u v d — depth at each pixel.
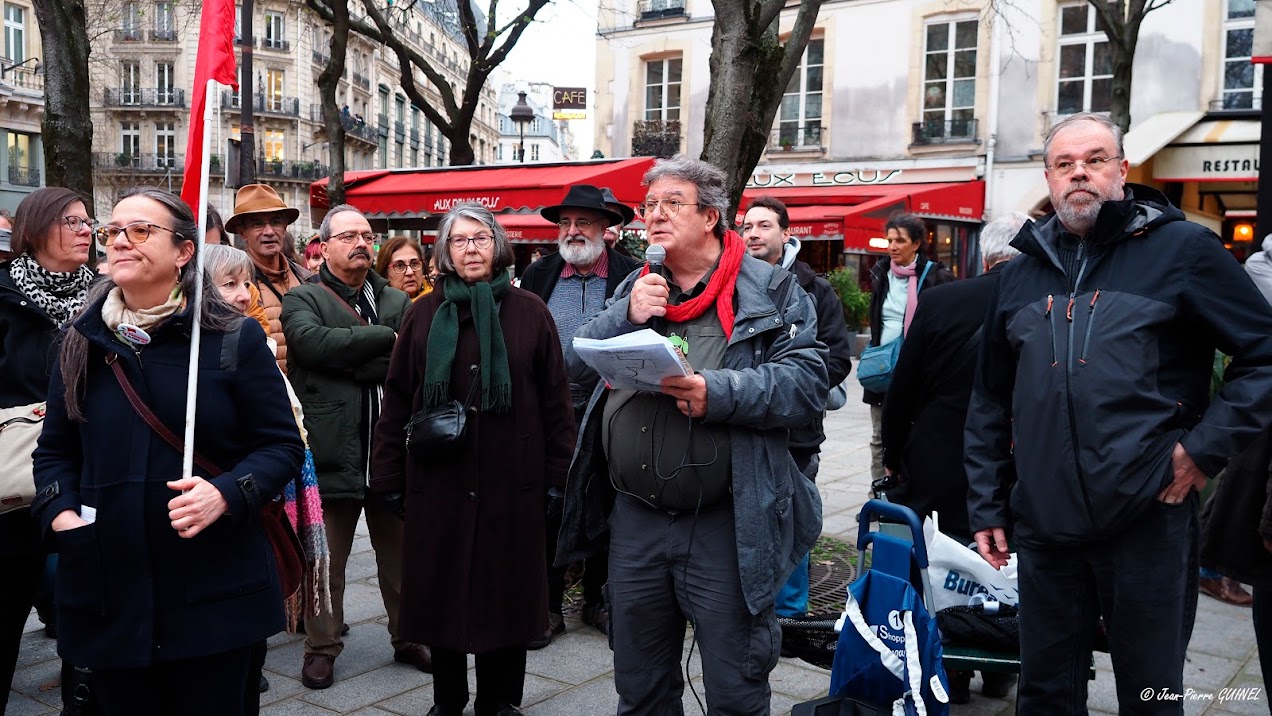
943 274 6.25
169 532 2.34
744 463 2.55
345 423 4.10
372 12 10.91
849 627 2.76
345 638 4.60
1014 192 18.69
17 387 3.18
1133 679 2.64
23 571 3.20
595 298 4.83
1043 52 18.19
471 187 10.26
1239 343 2.47
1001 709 3.79
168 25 50.56
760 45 5.19
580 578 5.42
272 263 4.58
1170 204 2.65
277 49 52.53
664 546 2.64
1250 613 4.92
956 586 3.48
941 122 19.31
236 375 2.44
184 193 2.74
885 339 6.41
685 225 2.64
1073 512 2.58
